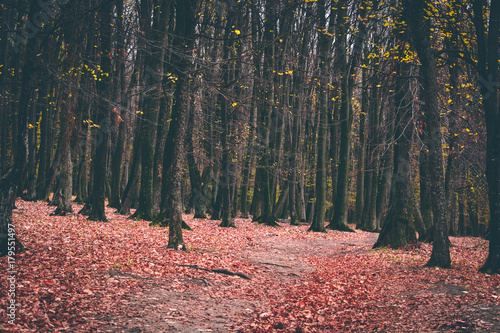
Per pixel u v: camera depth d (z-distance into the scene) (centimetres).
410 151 1523
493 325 568
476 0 1131
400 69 1484
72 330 543
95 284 761
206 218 2684
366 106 2786
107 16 1062
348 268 1223
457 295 777
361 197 2938
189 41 1292
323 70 2300
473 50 1620
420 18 1188
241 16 1905
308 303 800
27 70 956
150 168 1970
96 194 1758
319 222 2441
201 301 771
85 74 1495
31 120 2294
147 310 668
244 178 3031
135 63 2252
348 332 616
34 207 2028
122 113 2197
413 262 1214
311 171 3266
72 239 1162
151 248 1178
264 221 2564
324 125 2481
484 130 1606
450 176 1808
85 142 2077
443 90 1529
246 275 1032
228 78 1989
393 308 733
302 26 2306
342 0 1880
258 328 628
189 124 2320
